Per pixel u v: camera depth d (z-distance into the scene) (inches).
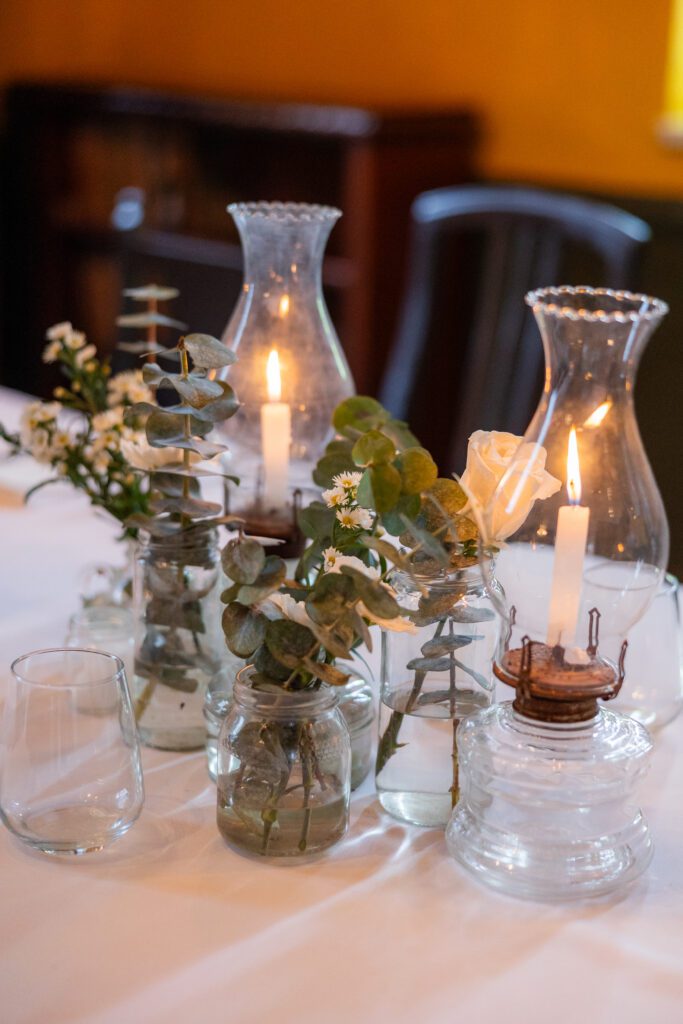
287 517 35.9
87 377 38.7
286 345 36.4
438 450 110.5
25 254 135.0
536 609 27.6
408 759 30.3
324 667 26.9
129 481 38.1
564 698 26.7
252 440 36.3
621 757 27.8
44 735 28.4
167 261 122.1
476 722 29.1
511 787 27.8
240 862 29.1
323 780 28.4
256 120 106.0
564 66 99.8
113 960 25.4
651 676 34.9
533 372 73.0
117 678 28.3
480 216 71.7
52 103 125.3
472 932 26.6
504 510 27.0
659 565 29.6
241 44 120.5
